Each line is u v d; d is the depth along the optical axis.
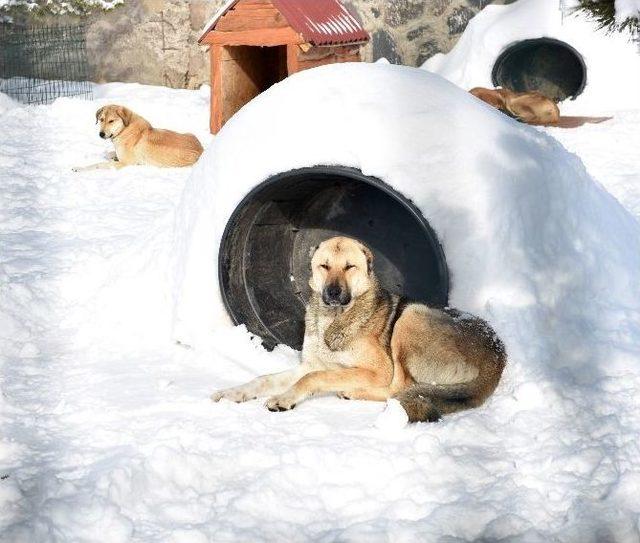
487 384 5.87
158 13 12.94
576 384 5.93
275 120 6.49
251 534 4.72
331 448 5.51
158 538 4.66
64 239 8.09
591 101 11.89
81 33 12.79
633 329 6.23
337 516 4.97
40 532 4.60
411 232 6.64
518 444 5.55
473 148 6.27
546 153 6.52
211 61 11.06
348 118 6.33
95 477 5.15
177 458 5.34
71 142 10.62
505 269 6.19
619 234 6.70
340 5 11.27
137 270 7.07
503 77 12.45
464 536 4.75
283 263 6.86
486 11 12.74
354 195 6.77
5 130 10.80
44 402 5.95
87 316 6.88
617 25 7.86
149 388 6.07
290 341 6.63
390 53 13.09
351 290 6.01
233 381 6.18
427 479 5.28
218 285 6.55
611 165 9.38
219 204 6.55
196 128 11.40
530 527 4.77
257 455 5.47
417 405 5.71
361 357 6.04
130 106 11.76
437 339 5.95
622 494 4.94
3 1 12.55
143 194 9.22
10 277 7.27
